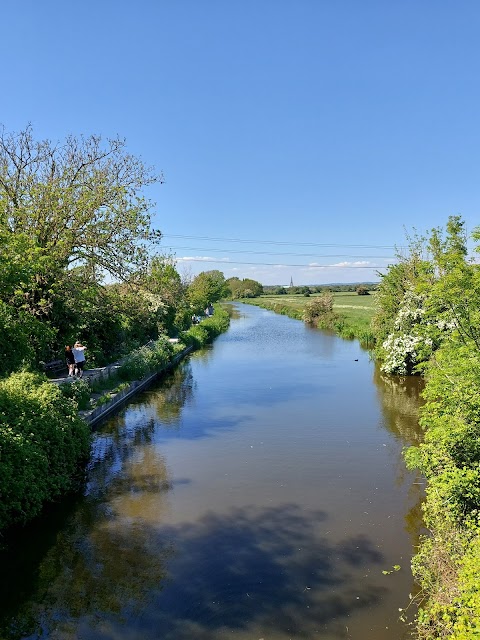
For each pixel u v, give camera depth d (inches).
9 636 236.4
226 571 288.8
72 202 673.0
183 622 245.1
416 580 273.0
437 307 413.7
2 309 510.3
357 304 2952.8
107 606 258.4
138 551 311.9
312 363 1090.1
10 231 591.5
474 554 225.5
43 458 370.3
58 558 304.5
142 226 722.2
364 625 240.1
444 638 206.2
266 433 562.6
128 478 433.4
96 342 856.3
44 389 449.1
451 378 357.1
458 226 473.4
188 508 372.5
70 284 667.4
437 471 329.4
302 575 283.3
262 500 384.5
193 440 540.4
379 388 808.9
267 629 238.8
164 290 1316.4
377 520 349.1
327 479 424.8
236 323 2372.0
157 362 928.3
